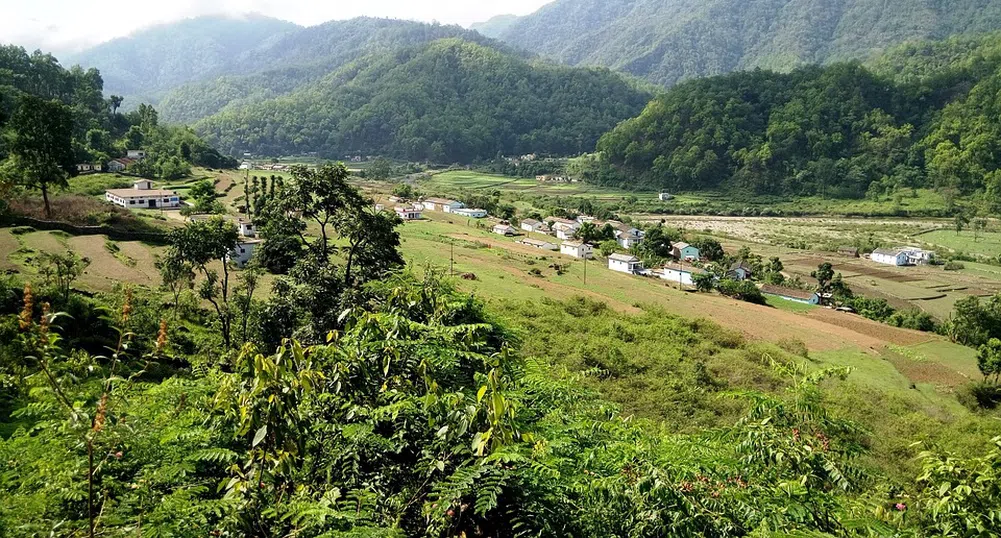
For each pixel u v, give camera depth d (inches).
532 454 284.0
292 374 275.9
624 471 299.1
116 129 4945.9
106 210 2321.6
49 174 2140.7
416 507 299.6
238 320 1221.1
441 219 4136.3
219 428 341.1
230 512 244.5
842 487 297.9
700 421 1178.0
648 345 1658.5
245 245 2096.5
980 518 266.4
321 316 935.0
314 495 269.9
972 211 5733.3
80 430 232.8
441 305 437.7
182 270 1389.0
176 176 3951.8
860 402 1326.3
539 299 2085.4
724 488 296.8
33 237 1889.8
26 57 4778.5
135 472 291.3
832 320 2404.0
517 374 421.1
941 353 2012.8
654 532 267.4
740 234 5017.2
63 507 265.7
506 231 3806.6
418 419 327.9
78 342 984.9
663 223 5167.3
